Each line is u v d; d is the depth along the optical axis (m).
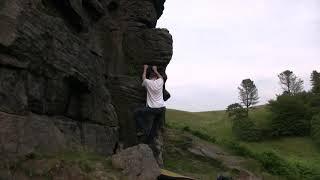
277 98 92.88
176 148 20.91
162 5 20.58
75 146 10.98
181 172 18.12
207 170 19.61
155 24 19.17
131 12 17.72
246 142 82.19
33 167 8.86
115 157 10.16
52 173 8.93
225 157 22.09
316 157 67.56
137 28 17.56
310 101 97.75
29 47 9.32
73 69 11.09
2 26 8.69
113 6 17.25
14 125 8.91
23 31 9.07
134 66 17.22
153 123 13.56
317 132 79.25
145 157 10.42
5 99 8.82
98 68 13.06
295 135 85.50
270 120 88.81
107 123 13.54
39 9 10.09
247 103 118.94
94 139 12.55
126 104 15.60
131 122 15.45
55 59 10.36
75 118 11.77
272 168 24.22
